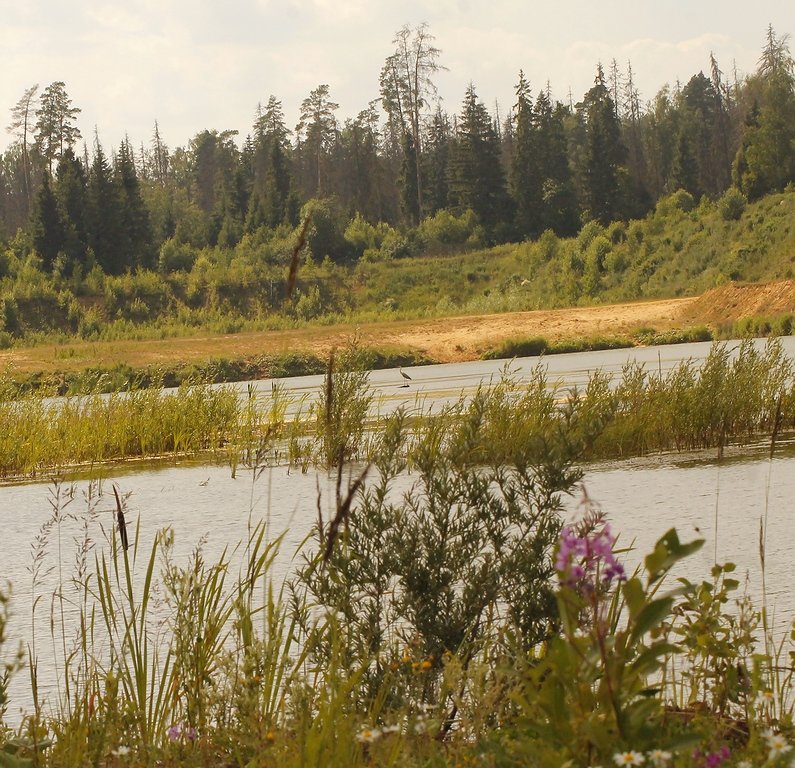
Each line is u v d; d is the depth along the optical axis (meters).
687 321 79.94
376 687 6.68
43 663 9.54
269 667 6.48
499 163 143.25
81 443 29.17
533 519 7.50
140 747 6.32
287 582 7.44
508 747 5.21
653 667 4.19
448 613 7.18
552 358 65.94
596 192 140.25
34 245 123.19
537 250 119.56
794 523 14.84
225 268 119.81
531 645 6.89
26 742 6.32
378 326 78.50
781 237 101.31
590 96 151.88
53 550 15.78
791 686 7.27
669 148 170.25
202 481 23.28
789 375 27.11
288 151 186.50
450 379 51.44
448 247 130.50
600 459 23.52
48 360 69.25
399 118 161.75
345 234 132.12
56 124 170.88
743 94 174.38
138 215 131.00
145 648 7.06
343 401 23.58
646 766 4.04
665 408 25.06
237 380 66.25
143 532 17.20
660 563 4.04
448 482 7.68
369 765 5.12
